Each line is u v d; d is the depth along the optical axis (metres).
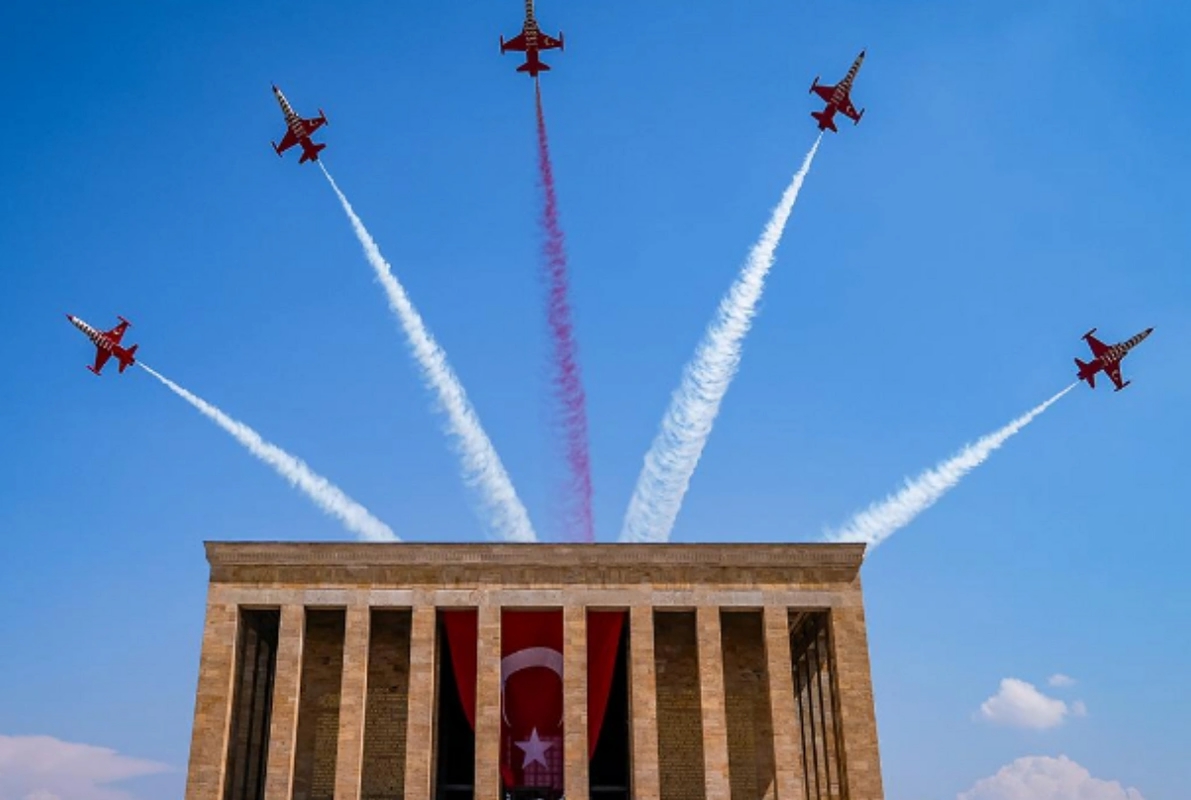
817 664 64.25
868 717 60.00
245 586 61.31
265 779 61.34
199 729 58.28
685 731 63.88
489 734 58.56
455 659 61.41
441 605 61.12
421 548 62.03
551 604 61.38
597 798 64.38
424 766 57.94
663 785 62.94
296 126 75.38
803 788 63.69
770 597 62.19
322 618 64.88
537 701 60.97
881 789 58.53
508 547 62.22
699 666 60.62
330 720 63.25
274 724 58.56
